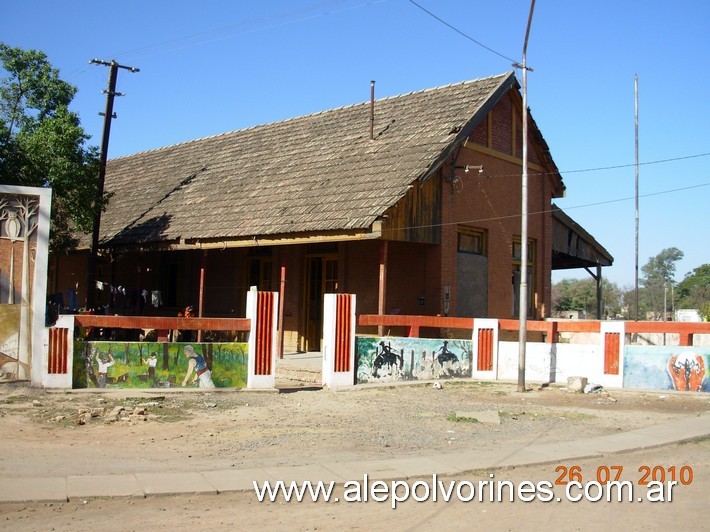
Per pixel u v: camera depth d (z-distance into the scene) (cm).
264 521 673
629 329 1664
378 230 1658
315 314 2162
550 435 1127
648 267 9500
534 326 1759
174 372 1411
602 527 677
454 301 1947
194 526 653
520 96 2234
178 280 2602
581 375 1692
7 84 2088
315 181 2038
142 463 873
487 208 2111
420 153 1873
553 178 2414
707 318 3080
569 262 2806
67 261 3044
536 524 683
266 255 2302
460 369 1722
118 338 2164
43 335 1333
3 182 1875
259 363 1468
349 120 2378
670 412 1377
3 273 1352
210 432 1077
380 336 1633
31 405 1216
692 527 680
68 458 885
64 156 1986
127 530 638
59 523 651
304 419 1203
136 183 2897
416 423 1198
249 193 2194
